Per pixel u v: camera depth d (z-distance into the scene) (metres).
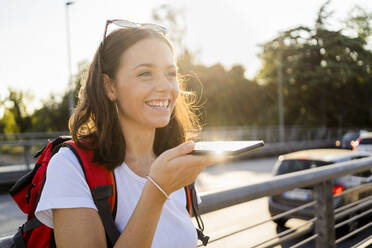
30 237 0.82
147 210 0.73
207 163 0.71
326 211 1.99
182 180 0.73
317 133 27.02
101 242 0.77
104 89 0.96
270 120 32.09
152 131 1.04
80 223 0.75
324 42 29.30
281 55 30.69
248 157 16.98
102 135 0.88
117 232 0.81
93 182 0.81
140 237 0.72
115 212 0.87
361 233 4.96
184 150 0.72
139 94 0.92
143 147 1.03
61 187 0.77
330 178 1.97
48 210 0.77
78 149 0.85
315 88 30.73
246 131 21.42
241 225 5.55
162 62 0.94
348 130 30.03
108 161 0.85
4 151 10.52
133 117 0.95
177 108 1.27
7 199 8.14
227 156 0.71
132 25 0.97
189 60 30.52
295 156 5.85
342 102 32.28
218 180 10.46
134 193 0.90
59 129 34.66
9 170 9.76
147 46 0.94
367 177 5.31
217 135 19.45
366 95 31.84
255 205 6.75
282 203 5.37
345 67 28.64
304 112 32.75
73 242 0.74
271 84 31.84
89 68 1.00
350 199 4.90
